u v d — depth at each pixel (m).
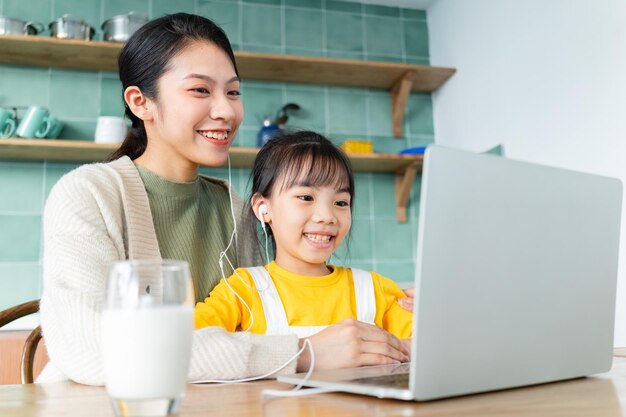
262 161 1.22
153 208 1.05
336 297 1.12
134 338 0.41
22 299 2.31
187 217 1.11
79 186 0.91
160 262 0.43
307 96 2.83
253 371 0.65
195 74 0.98
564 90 2.09
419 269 0.47
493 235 0.52
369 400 0.51
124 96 1.09
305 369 0.70
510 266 0.54
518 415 0.43
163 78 1.00
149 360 0.41
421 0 3.02
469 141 2.72
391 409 0.46
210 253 1.17
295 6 2.89
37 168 2.41
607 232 0.65
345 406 0.48
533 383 0.57
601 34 1.91
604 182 0.65
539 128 2.23
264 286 1.11
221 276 1.16
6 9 2.49
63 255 0.74
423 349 0.47
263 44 2.80
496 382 0.53
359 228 2.76
